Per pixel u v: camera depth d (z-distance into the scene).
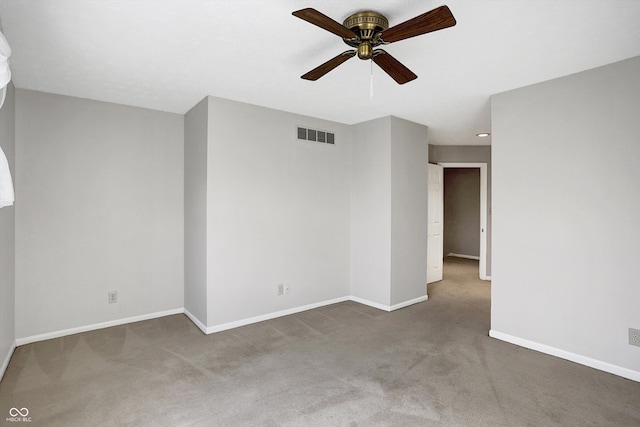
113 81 3.07
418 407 2.24
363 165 4.55
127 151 3.79
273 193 3.95
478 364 2.85
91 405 2.25
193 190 3.84
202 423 2.07
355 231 4.68
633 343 2.60
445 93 3.38
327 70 2.22
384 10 1.97
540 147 3.07
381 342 3.30
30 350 3.09
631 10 1.95
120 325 3.74
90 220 3.59
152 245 3.96
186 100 3.63
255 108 3.79
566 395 2.38
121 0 1.86
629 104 2.60
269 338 3.38
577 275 2.87
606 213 2.72
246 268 3.76
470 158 6.14
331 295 4.55
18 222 3.22
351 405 2.26
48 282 3.37
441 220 6.09
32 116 3.29
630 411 2.20
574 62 2.66
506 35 2.24
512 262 3.27
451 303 4.61
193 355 3.00
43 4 1.89
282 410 2.21
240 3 1.89
